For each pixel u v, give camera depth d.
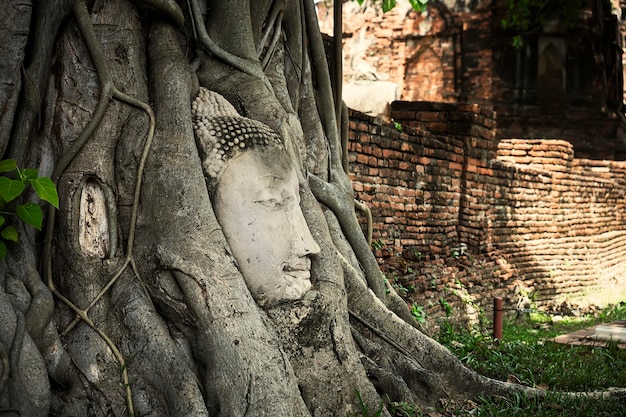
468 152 12.07
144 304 4.45
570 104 23.38
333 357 4.89
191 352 4.46
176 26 5.33
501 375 6.65
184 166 4.61
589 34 23.23
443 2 23.55
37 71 4.59
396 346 5.77
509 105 23.27
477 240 12.20
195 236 4.45
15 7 4.47
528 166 15.22
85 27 4.75
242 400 4.14
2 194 4.02
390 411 5.18
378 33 23.98
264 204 4.74
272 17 6.16
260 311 4.54
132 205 4.65
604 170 18.28
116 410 4.25
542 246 14.38
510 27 23.23
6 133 4.39
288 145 5.39
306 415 4.27
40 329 4.20
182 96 4.87
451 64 23.58
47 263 4.48
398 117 12.37
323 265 5.16
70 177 4.57
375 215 9.80
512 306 12.18
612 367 7.36
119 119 4.75
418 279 9.88
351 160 9.34
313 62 6.81
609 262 16.97
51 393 4.21
